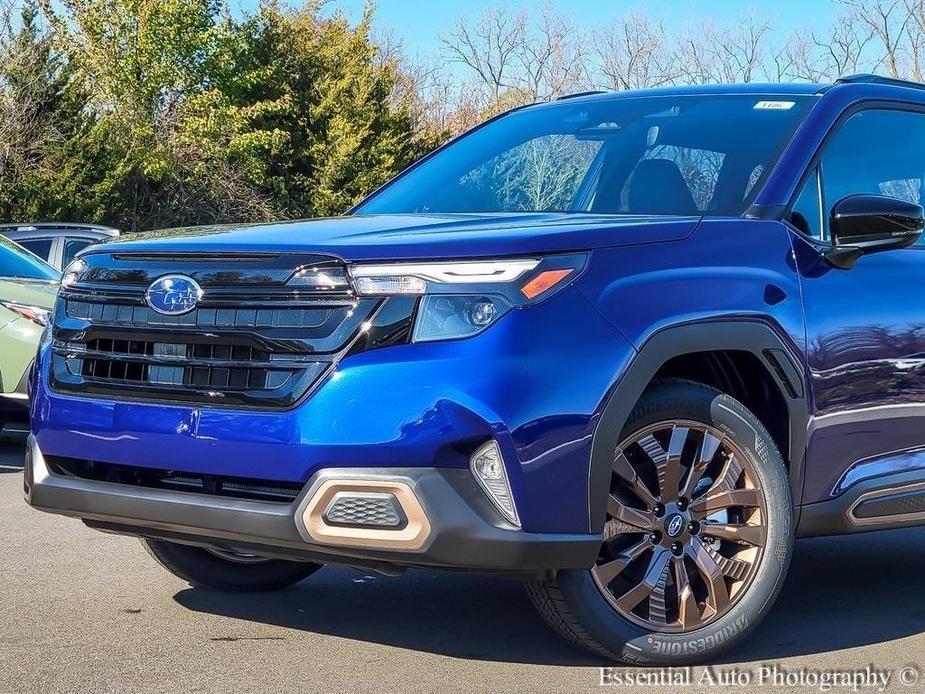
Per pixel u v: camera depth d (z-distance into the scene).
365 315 3.47
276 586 4.77
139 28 34.25
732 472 3.94
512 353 3.44
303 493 3.47
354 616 4.44
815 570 5.58
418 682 3.68
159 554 4.62
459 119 58.28
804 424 4.09
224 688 3.59
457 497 3.40
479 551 3.41
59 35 32.81
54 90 29.14
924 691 3.75
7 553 5.33
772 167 4.38
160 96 34.94
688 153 4.57
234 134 35.31
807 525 4.20
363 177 37.88
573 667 3.85
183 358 3.67
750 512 3.99
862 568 5.63
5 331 8.15
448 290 3.46
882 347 4.30
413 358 3.43
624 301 3.63
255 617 4.39
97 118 32.22
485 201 4.75
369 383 3.43
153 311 3.73
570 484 3.50
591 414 3.52
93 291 3.90
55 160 29.03
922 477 4.48
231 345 3.60
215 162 34.81
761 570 3.97
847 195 4.52
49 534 5.74
